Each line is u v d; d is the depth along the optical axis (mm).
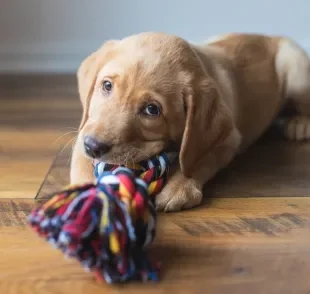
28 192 630
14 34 1351
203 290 444
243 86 750
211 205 602
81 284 448
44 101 1053
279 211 592
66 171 697
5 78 1274
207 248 508
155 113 572
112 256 433
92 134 545
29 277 458
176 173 600
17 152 765
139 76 571
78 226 423
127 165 563
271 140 845
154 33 626
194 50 646
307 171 712
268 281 459
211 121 600
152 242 506
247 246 514
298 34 1347
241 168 720
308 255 500
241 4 1333
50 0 1331
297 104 851
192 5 1337
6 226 546
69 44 1363
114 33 1363
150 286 446
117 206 446
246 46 796
